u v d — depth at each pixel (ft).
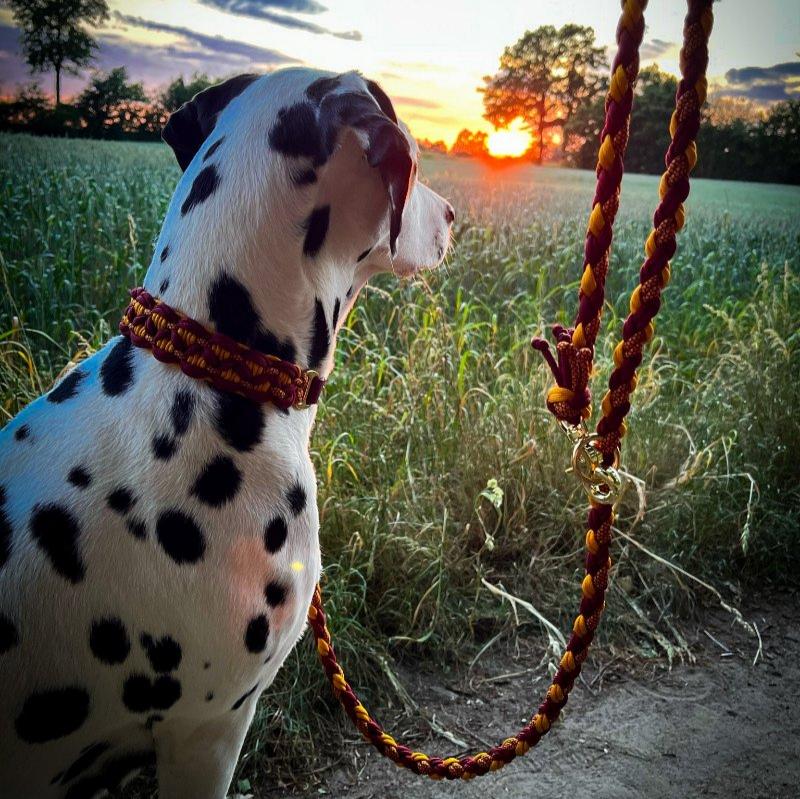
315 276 5.23
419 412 12.92
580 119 69.26
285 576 5.03
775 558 12.28
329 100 5.08
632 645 10.61
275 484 4.99
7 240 19.04
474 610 10.66
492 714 9.36
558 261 23.02
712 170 59.77
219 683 4.95
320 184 5.12
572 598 11.19
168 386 4.86
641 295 4.30
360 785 8.24
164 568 4.66
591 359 4.57
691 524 12.16
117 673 4.71
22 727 4.58
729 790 8.28
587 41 67.56
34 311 15.61
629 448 13.17
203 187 5.13
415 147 5.70
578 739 8.96
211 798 5.45
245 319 4.95
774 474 13.56
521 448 12.35
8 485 4.78
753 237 30.83
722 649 10.64
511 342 17.37
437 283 20.36
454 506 12.18
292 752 8.43
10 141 36.58
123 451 4.76
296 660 8.96
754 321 19.21
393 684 9.34
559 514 12.12
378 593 10.60
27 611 4.52
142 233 20.98
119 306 16.89
